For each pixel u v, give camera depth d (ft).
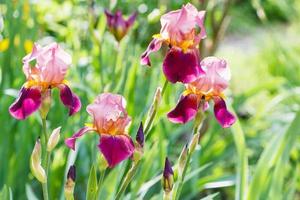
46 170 8.97
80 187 15.51
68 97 8.76
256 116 19.85
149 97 16.42
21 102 8.59
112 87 14.75
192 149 9.17
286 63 25.93
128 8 19.29
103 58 18.26
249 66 29.84
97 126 8.37
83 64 17.15
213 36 18.92
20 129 15.15
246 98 19.70
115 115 8.33
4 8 17.90
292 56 25.91
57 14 19.90
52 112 15.56
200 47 18.81
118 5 18.42
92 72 18.07
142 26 19.38
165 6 17.93
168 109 14.58
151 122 9.20
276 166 13.39
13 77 16.12
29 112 8.51
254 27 38.70
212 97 9.02
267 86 19.76
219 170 18.84
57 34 21.22
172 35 8.63
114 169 12.72
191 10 8.71
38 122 15.53
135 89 16.79
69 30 19.16
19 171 15.23
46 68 8.61
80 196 15.35
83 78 16.60
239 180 13.00
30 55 8.68
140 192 13.52
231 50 33.55
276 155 13.41
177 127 17.75
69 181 8.59
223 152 17.49
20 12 16.42
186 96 9.02
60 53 8.71
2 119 15.02
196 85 8.91
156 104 9.13
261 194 13.28
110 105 8.31
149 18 16.12
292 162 19.27
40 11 19.56
